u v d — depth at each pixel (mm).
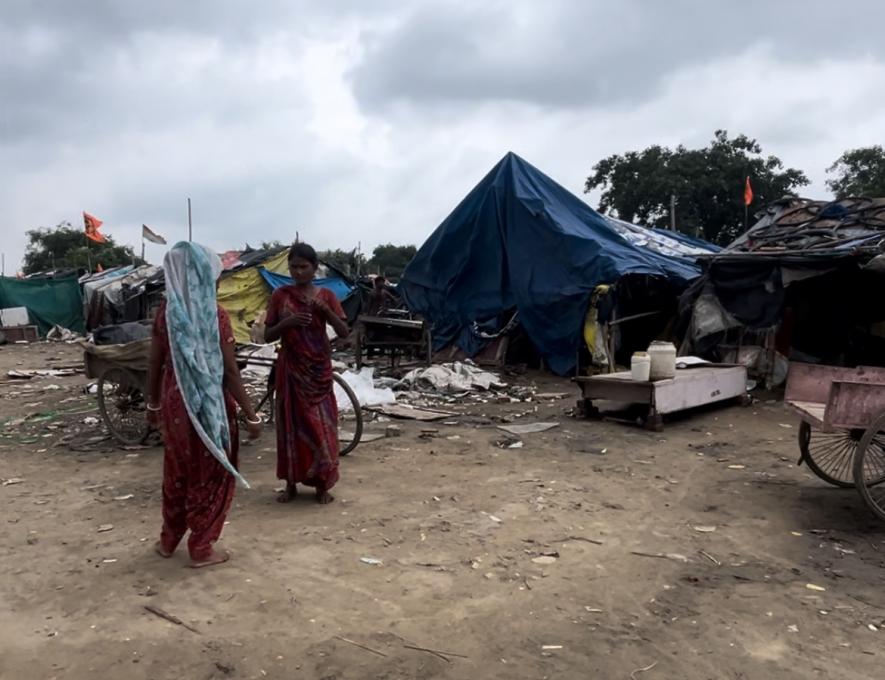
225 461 4004
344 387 6910
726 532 4793
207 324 3984
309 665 3096
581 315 12469
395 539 4605
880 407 4816
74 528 4914
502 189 14086
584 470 6383
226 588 3846
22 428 8758
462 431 8109
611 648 3262
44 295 28438
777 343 11039
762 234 15211
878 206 13883
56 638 3340
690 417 8852
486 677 3016
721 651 3238
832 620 3531
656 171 41906
